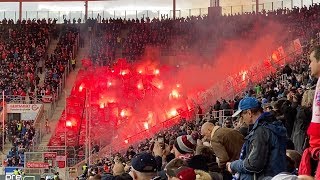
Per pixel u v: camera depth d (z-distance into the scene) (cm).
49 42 6556
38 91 5406
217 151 903
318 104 709
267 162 779
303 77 2320
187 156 974
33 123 4925
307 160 717
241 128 984
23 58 6028
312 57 730
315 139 708
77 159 4128
